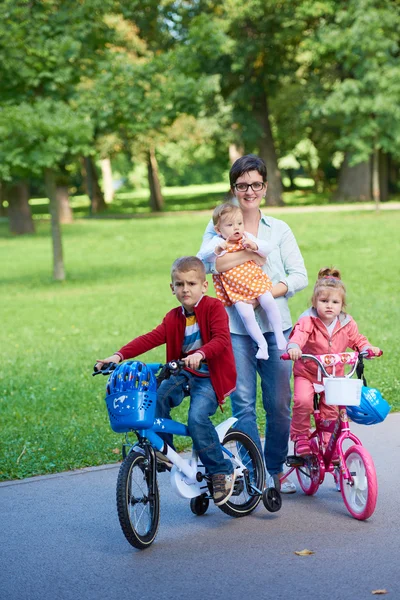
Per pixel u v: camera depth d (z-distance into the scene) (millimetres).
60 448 9617
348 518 7000
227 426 7086
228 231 7344
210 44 29250
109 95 27703
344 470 7039
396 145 46531
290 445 9469
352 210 54156
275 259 7676
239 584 5715
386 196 64812
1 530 7086
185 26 57250
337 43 45594
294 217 51062
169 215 63406
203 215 60906
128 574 6012
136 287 27672
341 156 80438
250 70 61156
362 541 6410
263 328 7543
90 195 75188
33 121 26328
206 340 6859
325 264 30484
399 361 13703
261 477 7449
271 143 66000
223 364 6844
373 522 6844
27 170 28375
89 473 8727
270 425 7703
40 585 5891
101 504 7715
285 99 64938
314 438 7656
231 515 7164
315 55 48344
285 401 7633
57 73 26953
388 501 7352
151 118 28359
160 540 6719
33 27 26875
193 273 6773
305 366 7578
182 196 94812
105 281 29875
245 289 7348
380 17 44781
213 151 76125
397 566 5887
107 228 53781
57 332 19578
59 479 8539
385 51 45312
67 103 28125
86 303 24328
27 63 26781
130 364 6395
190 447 9422
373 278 26359
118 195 106188
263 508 7453
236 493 7164
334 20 51312
